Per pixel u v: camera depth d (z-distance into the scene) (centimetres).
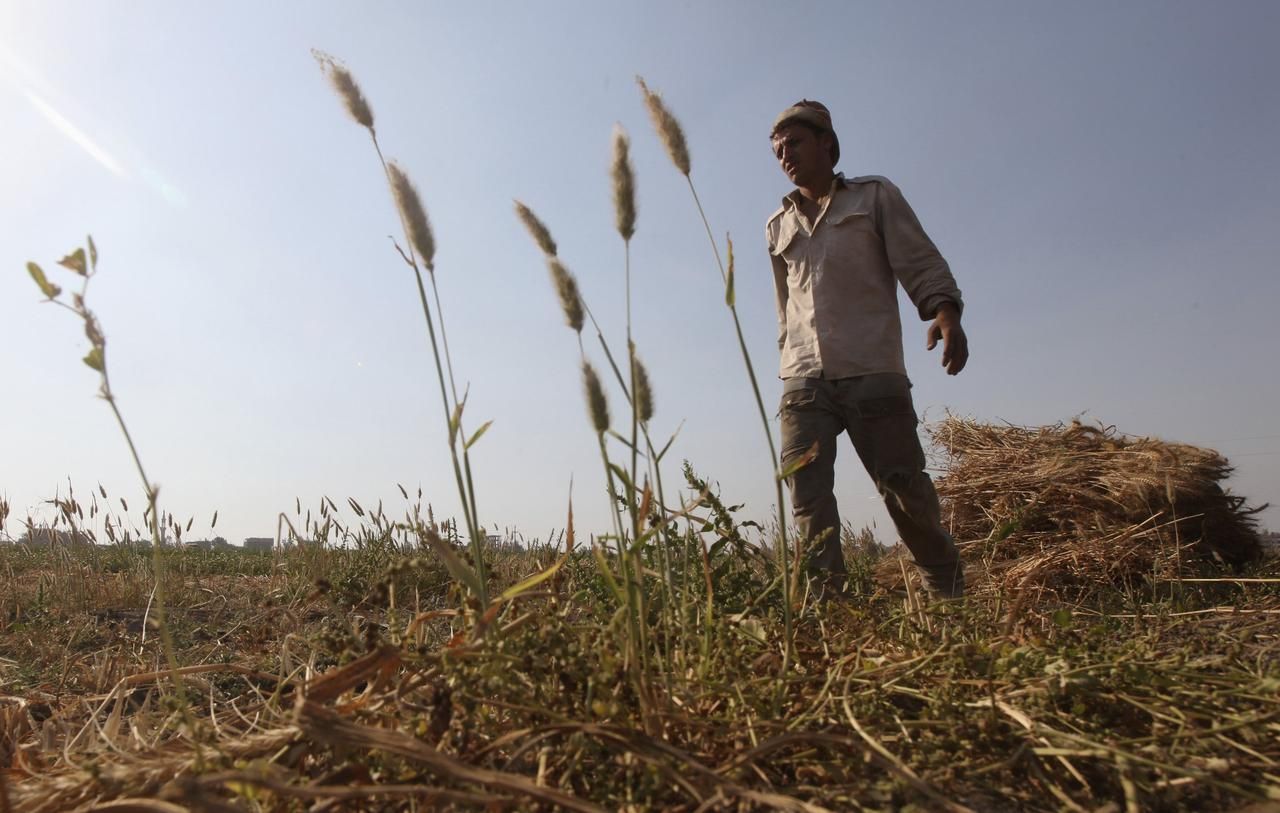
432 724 160
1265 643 265
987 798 156
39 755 199
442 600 436
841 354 387
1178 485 544
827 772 159
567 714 164
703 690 182
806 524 378
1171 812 153
